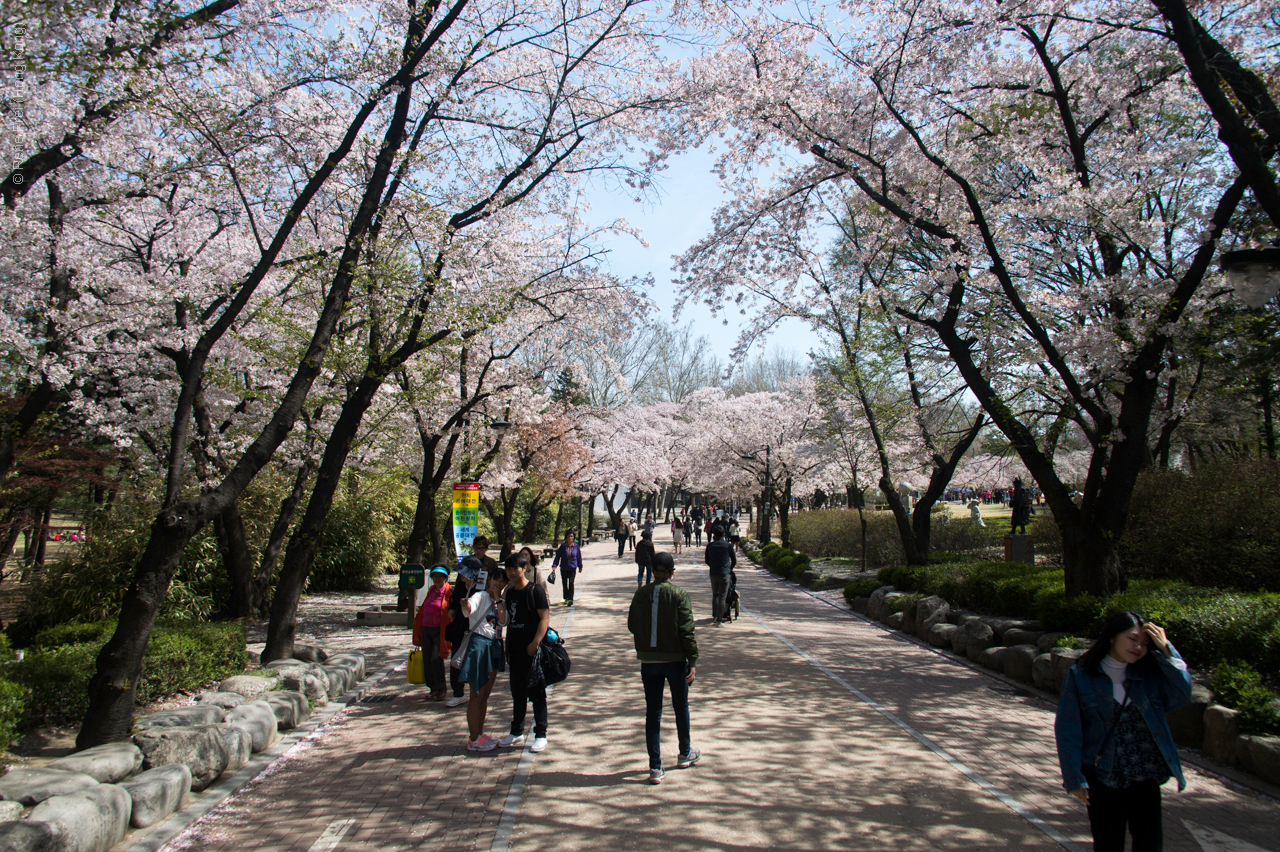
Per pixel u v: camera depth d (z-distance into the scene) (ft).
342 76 32.07
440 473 53.62
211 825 16.79
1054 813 16.56
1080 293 33.65
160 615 41.93
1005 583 37.88
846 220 59.77
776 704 26.22
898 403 64.28
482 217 38.34
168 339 39.88
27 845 12.76
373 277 35.81
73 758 17.29
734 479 126.21
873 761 20.08
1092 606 29.68
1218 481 40.93
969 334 49.96
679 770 19.49
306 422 48.34
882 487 60.70
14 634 39.99
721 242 45.03
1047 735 22.49
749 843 15.15
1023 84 37.50
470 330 41.55
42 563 45.27
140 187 34.17
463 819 16.65
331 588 70.23
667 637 19.44
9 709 18.93
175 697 26.89
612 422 146.82
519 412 68.64
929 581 46.32
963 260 34.76
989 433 70.08
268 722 22.40
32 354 30.86
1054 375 38.01
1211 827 15.79
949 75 35.04
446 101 35.24
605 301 53.36
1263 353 44.55
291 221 25.70
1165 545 39.63
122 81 24.76
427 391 49.34
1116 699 11.67
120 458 44.34
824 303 56.08
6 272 34.50
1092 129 36.78
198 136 30.76
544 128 38.01
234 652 30.68
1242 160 21.50
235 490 23.16
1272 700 19.35
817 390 71.20
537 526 144.97
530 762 20.44
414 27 30.78
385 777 19.65
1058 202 32.86
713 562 46.44
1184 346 38.47
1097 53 38.63
